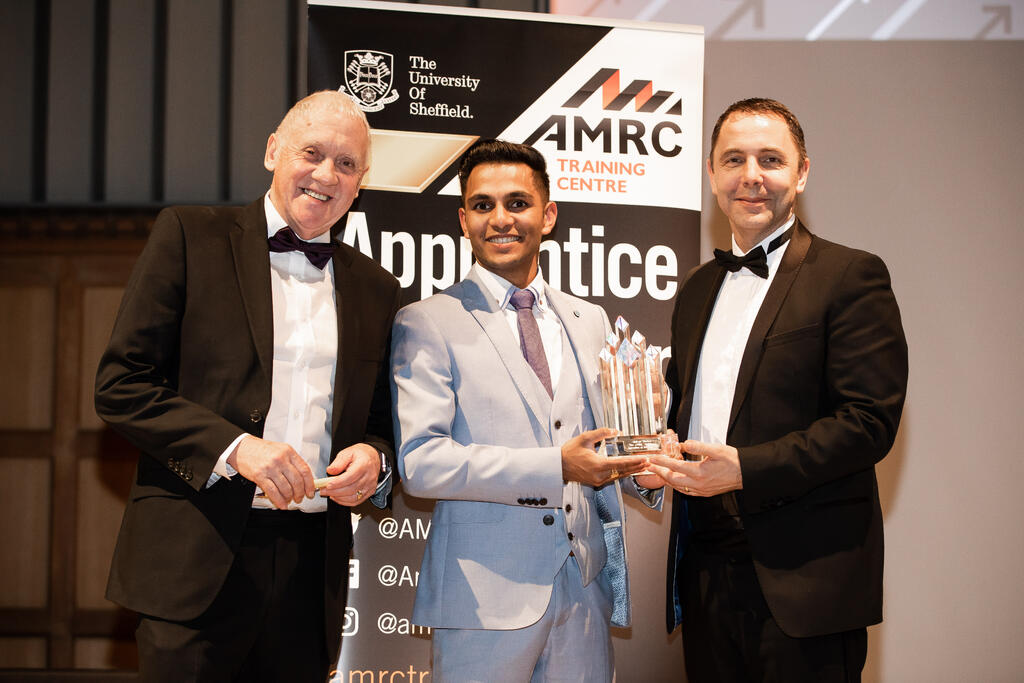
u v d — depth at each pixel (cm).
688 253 285
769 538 180
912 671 344
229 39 359
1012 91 360
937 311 354
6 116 357
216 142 357
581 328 212
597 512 208
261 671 182
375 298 207
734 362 201
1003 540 349
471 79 280
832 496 183
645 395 185
